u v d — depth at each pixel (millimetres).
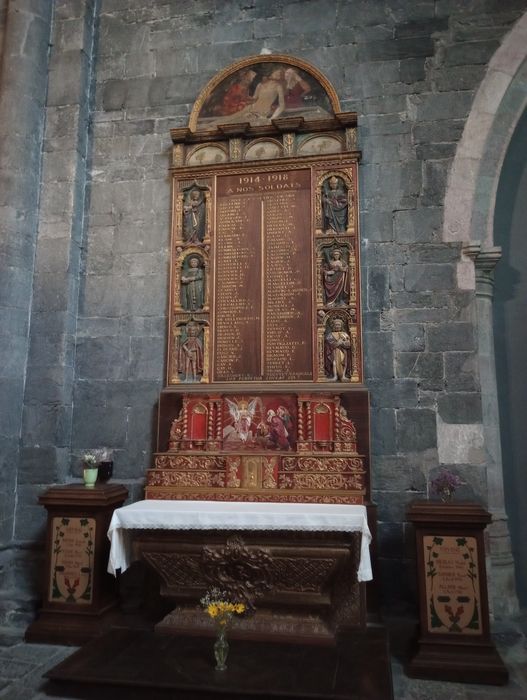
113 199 6477
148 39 6785
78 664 4078
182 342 5996
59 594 4988
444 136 5891
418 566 4445
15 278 6039
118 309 6238
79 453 6035
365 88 6148
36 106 6496
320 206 5922
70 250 6223
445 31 6082
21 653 4656
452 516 4406
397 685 4105
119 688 3859
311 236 5887
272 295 5891
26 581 5648
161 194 6391
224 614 4012
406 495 5375
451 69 5996
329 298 5770
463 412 5402
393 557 5289
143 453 5918
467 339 5512
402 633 4867
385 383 5590
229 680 3822
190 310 6016
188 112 6523
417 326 5625
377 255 5820
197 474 5410
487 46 5965
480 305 5703
